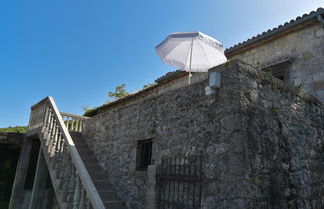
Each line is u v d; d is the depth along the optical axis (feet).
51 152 18.89
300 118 14.58
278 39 22.85
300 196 12.39
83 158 22.29
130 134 19.12
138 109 18.93
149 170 14.64
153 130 16.49
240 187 9.62
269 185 10.71
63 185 16.17
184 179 12.41
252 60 24.49
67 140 17.19
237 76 11.43
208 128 12.19
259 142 11.01
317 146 15.35
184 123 13.94
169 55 20.66
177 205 12.52
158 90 31.96
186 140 13.42
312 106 16.26
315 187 13.88
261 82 12.49
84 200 13.73
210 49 19.99
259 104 11.85
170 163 13.76
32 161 27.48
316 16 19.39
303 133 14.37
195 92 13.79
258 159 10.62
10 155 29.01
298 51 21.17
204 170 11.62
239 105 10.85
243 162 9.93
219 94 12.06
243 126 10.55
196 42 20.13
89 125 25.62
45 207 24.99
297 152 13.29
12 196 24.66
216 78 12.01
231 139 10.66
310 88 19.69
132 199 17.13
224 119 11.35
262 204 10.01
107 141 21.97
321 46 19.83
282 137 12.54
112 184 19.70
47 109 23.16
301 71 20.58
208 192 11.02
